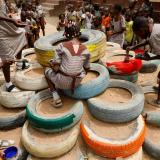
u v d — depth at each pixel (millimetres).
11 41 4949
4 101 4625
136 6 10297
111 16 7859
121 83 4680
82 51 3982
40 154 3746
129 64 4910
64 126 3943
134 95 4281
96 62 5340
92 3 13180
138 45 4816
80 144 3992
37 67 5281
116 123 4020
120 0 12914
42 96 4500
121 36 7285
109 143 3615
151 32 4031
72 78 3990
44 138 3963
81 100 4359
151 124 4324
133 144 3621
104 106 3977
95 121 4117
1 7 4605
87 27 10391
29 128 4211
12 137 4340
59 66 3988
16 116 4445
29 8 11492
